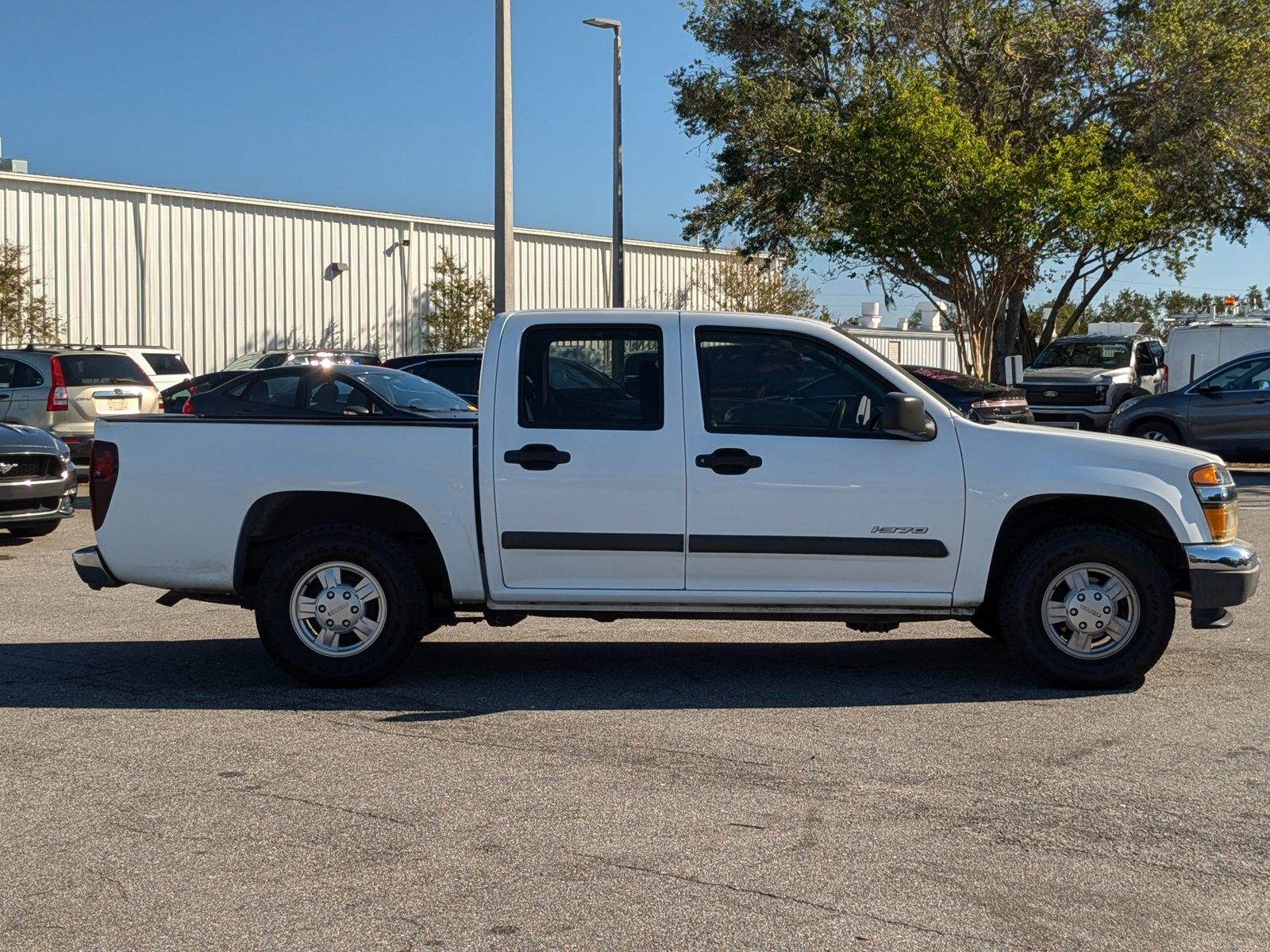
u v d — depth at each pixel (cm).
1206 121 3005
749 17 3158
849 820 489
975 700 670
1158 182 3067
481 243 4231
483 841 468
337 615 688
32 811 501
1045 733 606
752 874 437
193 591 702
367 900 417
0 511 1238
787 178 3047
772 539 670
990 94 3056
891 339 5328
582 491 672
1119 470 675
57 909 411
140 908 411
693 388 677
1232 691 686
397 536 723
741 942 386
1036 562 675
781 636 847
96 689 698
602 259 4453
